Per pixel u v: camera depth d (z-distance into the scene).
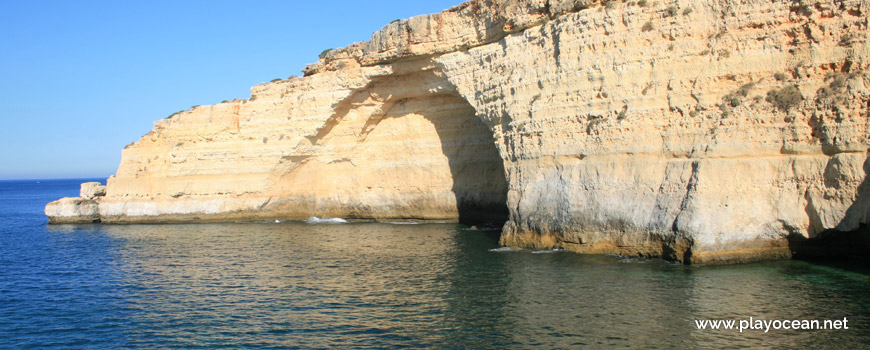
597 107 25.27
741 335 14.73
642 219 22.91
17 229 45.97
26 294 22.36
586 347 14.39
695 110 22.78
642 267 21.30
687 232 21.08
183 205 45.41
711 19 22.94
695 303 17.11
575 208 25.12
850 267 20.30
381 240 31.70
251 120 44.59
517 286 19.89
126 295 21.58
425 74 37.06
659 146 23.41
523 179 27.89
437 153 39.94
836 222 19.88
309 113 41.94
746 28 22.25
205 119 45.69
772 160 21.09
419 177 40.75
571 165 25.89
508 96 29.05
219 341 16.16
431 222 40.06
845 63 20.39
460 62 32.88
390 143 41.78
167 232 39.22
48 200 110.06
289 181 44.97
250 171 44.66
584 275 20.67
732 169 21.41
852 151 19.64
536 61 27.81
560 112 26.44
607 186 24.34
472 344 14.99
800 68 20.98
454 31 33.00
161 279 23.88
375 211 42.38
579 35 25.97
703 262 20.86
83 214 49.34
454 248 27.91
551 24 27.27
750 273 19.81
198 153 45.59
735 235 21.05
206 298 20.55
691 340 14.53
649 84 23.94
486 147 37.72
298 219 44.91
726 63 22.39
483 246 28.09
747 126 21.50
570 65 26.14
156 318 18.53
